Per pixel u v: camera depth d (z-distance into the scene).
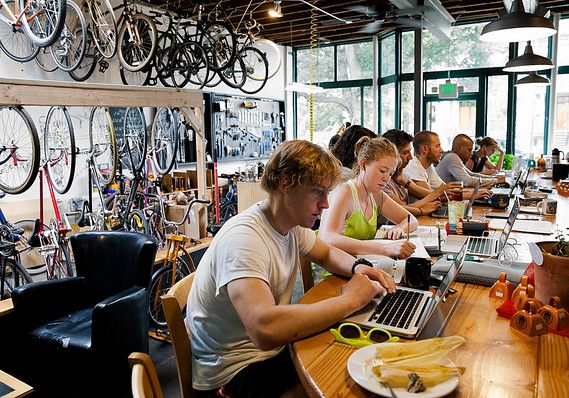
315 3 6.73
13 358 2.60
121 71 6.35
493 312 1.35
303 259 1.86
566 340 1.16
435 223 2.85
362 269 1.57
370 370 0.98
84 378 2.39
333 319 1.23
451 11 7.18
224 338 1.36
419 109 7.29
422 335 1.20
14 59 5.43
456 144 5.46
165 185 6.22
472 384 0.96
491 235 2.38
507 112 8.05
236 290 1.19
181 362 1.38
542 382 0.97
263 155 9.29
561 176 5.19
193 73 6.31
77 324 2.61
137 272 2.71
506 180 5.45
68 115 4.46
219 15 6.72
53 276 3.68
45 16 4.58
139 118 5.45
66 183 4.82
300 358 1.10
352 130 2.95
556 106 7.69
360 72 9.50
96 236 2.90
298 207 1.34
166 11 6.52
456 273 1.42
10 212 5.26
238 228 1.32
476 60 8.16
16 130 5.36
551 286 1.24
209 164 7.25
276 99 9.62
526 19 3.01
